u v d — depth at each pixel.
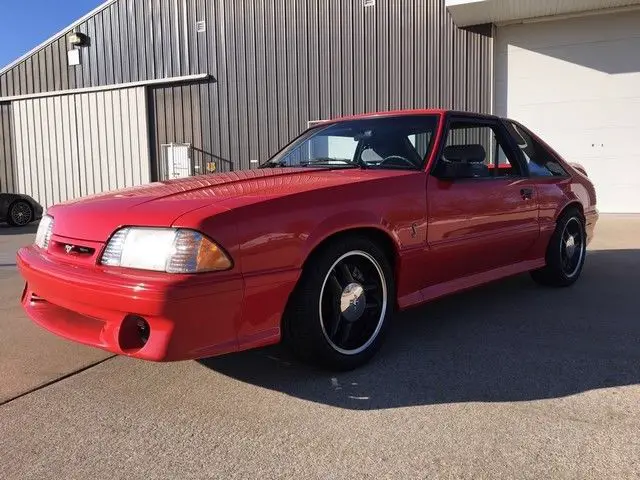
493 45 11.45
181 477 2.18
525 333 3.82
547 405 2.73
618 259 6.42
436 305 4.55
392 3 12.13
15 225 12.30
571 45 11.04
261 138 13.66
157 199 2.89
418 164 3.65
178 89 14.49
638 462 2.23
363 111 12.60
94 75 15.40
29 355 3.50
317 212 2.91
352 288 3.11
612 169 11.05
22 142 16.72
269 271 2.71
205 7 13.91
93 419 2.65
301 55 13.05
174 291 2.44
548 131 11.39
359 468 2.22
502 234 4.09
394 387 2.96
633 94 10.77
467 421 2.58
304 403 2.79
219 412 2.71
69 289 2.73
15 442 2.45
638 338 3.68
